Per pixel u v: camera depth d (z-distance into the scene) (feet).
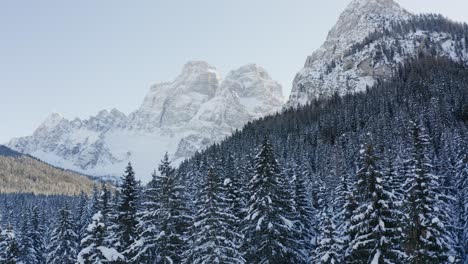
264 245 113.80
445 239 104.17
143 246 115.34
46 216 260.83
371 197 88.07
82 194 230.89
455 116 424.46
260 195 116.26
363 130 424.05
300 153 368.48
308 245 146.20
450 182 200.44
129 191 127.44
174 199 116.88
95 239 89.86
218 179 115.34
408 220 90.99
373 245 87.10
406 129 350.64
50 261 177.58
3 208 471.62
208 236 107.96
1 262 150.30
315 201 182.80
